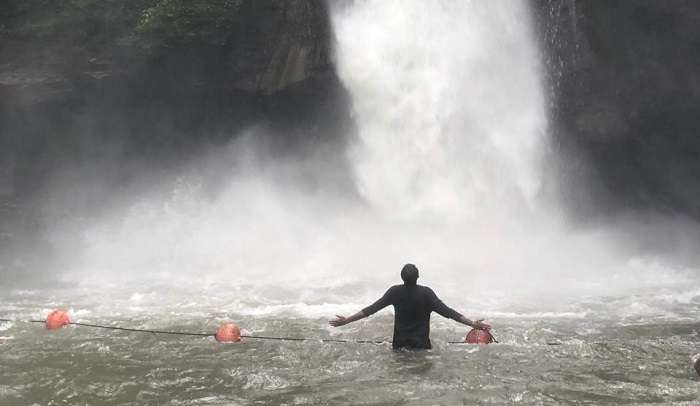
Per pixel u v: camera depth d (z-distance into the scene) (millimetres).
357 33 20797
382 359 8211
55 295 14211
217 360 8438
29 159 23359
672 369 7742
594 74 19641
